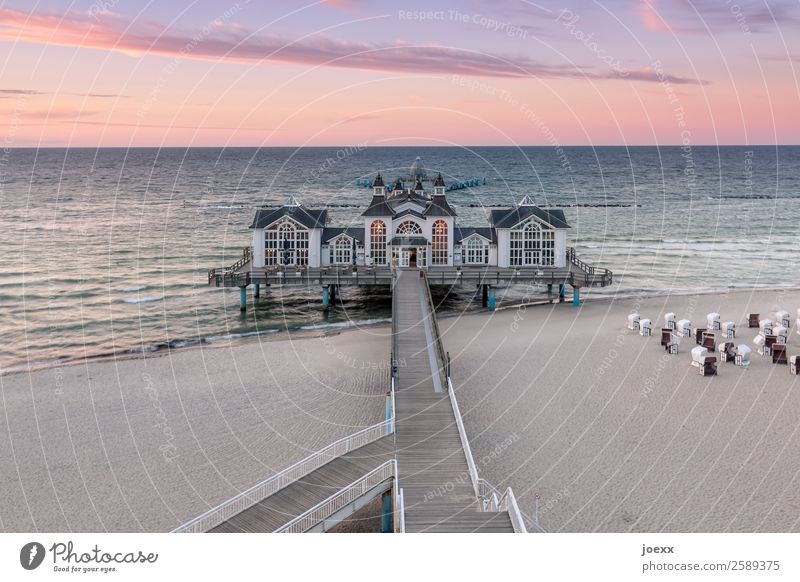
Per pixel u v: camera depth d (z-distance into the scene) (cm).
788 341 5138
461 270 6731
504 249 6944
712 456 3222
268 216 7000
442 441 3120
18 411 4031
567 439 3469
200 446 3512
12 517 2823
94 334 5950
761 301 6750
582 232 11925
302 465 3247
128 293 7450
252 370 4806
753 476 3023
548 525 2655
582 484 2992
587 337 5447
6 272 8444
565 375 4478
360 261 6994
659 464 3162
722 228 12144
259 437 3619
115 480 3147
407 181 12712
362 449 3048
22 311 6706
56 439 3616
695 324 5838
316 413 3959
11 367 4966
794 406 3809
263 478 3148
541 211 7044
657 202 16850
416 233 6925
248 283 6606
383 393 4294
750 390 4078
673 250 10031
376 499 3075
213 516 2789
